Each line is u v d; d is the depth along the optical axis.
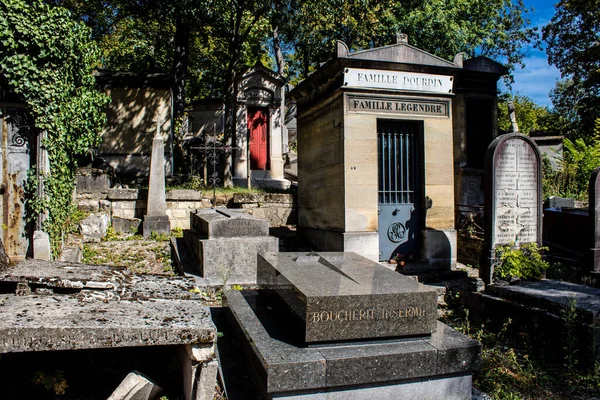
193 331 3.54
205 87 28.94
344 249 8.15
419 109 8.64
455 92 11.85
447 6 15.88
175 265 8.52
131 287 4.46
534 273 6.57
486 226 6.88
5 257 4.54
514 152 7.03
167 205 11.52
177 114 18.45
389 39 15.84
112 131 16.34
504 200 6.94
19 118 7.98
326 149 9.02
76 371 4.24
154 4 15.81
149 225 10.63
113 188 11.52
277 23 15.09
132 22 21.72
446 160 8.81
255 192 12.86
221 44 20.16
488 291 6.36
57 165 8.20
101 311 3.72
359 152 8.28
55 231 8.06
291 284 4.09
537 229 7.18
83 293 4.10
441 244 8.70
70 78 8.57
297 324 3.86
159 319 3.66
